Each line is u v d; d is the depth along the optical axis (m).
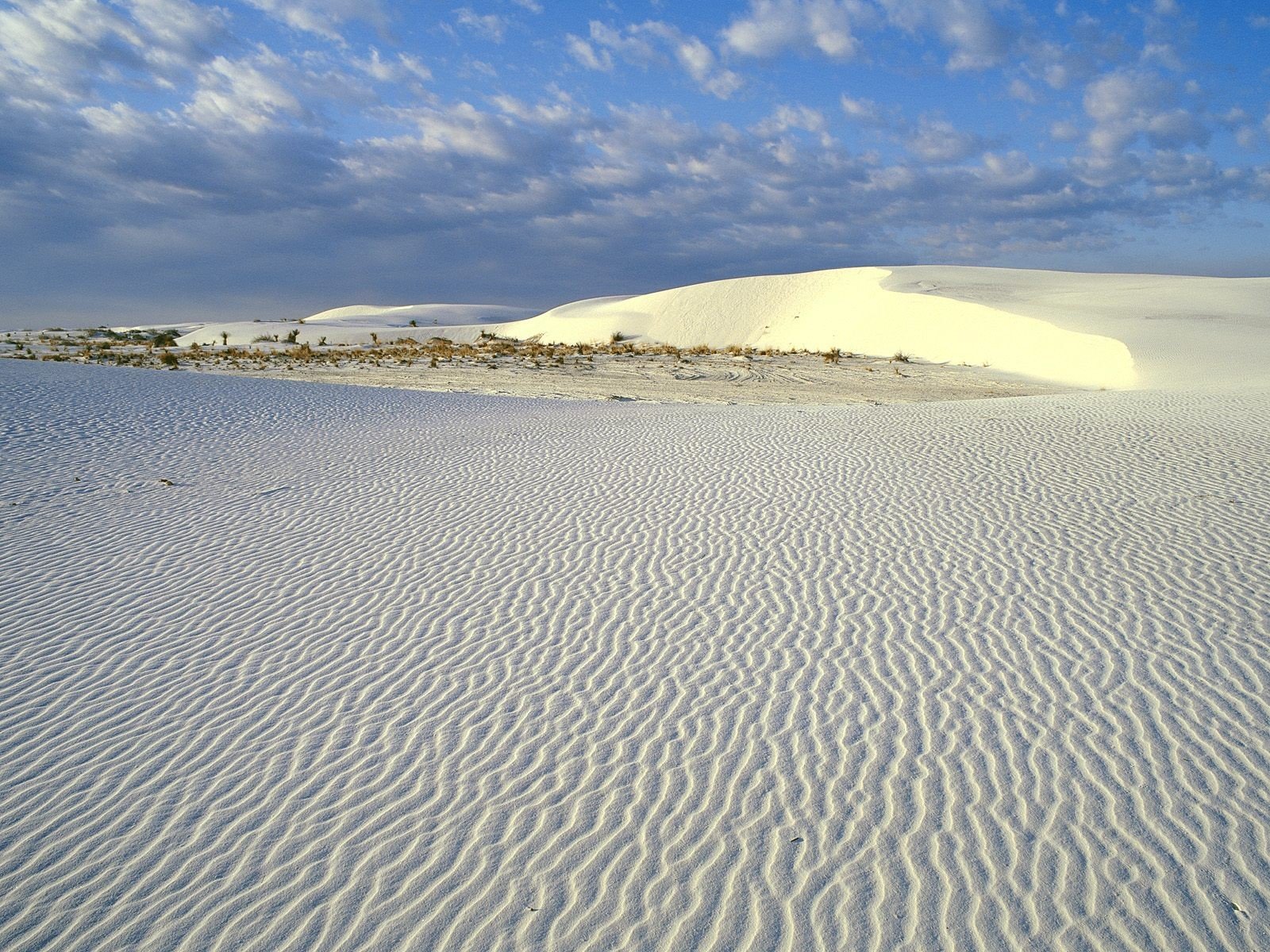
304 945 3.75
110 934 3.82
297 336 72.06
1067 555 8.38
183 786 4.94
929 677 6.08
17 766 5.15
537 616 7.33
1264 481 10.75
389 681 6.21
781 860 4.27
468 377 29.06
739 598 7.61
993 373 33.06
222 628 7.16
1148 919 3.82
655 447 14.18
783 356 39.06
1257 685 5.82
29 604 7.65
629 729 5.51
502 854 4.36
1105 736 5.26
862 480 11.48
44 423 15.35
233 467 13.04
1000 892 4.01
